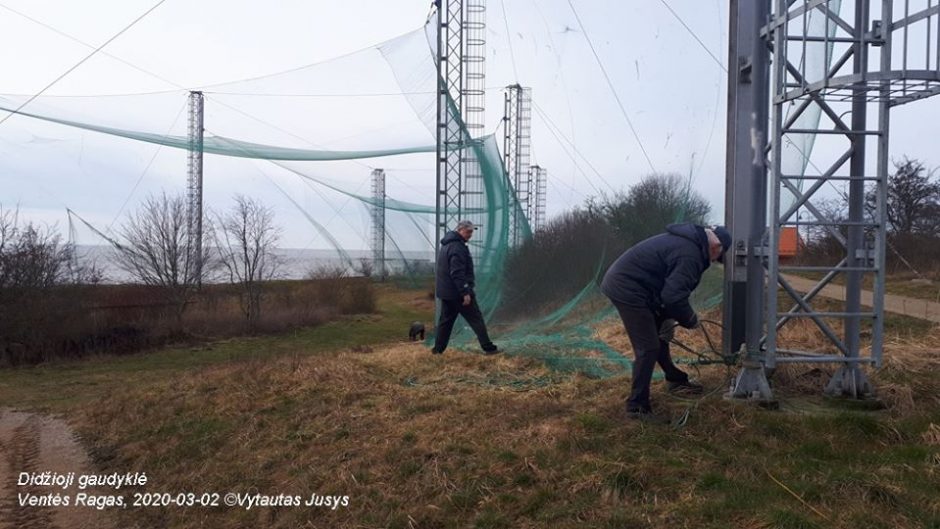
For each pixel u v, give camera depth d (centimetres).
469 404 612
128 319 1886
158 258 2073
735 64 586
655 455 456
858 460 441
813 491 394
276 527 491
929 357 649
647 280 526
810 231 1038
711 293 972
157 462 650
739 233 580
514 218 1005
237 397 745
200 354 1725
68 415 903
